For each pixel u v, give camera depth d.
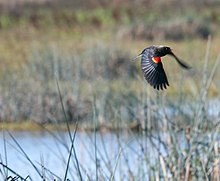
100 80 25.05
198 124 13.57
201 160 12.16
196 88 18.72
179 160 12.88
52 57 27.67
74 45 36.06
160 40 38.31
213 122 13.96
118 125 14.03
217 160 12.87
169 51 9.72
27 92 22.23
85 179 12.45
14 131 20.30
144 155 12.93
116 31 40.94
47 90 22.38
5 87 23.09
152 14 48.38
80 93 22.11
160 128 13.98
